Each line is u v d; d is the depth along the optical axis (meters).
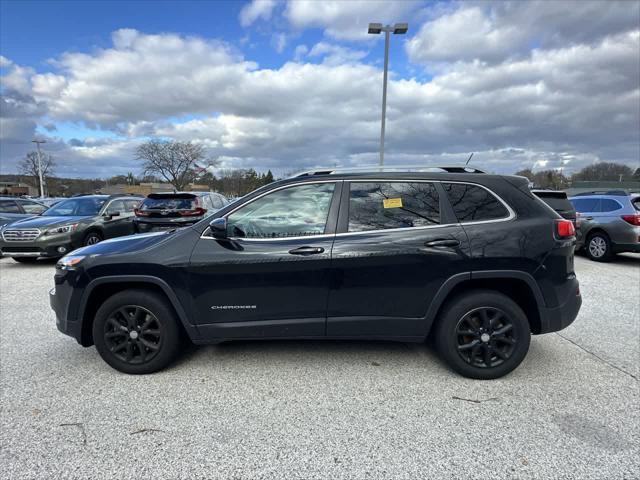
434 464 2.28
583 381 3.23
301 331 3.29
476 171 3.47
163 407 2.88
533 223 3.22
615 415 2.75
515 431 2.58
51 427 2.64
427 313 3.23
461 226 3.22
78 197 10.48
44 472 2.23
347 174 3.42
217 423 2.69
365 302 3.24
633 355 3.74
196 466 2.28
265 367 3.50
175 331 3.35
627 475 2.18
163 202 9.84
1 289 6.57
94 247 3.55
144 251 3.30
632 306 5.38
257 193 3.39
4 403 2.94
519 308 3.19
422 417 2.74
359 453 2.38
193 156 47.09
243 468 2.26
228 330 3.29
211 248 3.27
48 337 4.29
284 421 2.71
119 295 3.32
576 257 10.02
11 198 12.22
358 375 3.35
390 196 3.32
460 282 3.22
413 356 3.71
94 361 3.66
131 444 2.47
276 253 3.22
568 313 3.24
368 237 3.23
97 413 2.81
